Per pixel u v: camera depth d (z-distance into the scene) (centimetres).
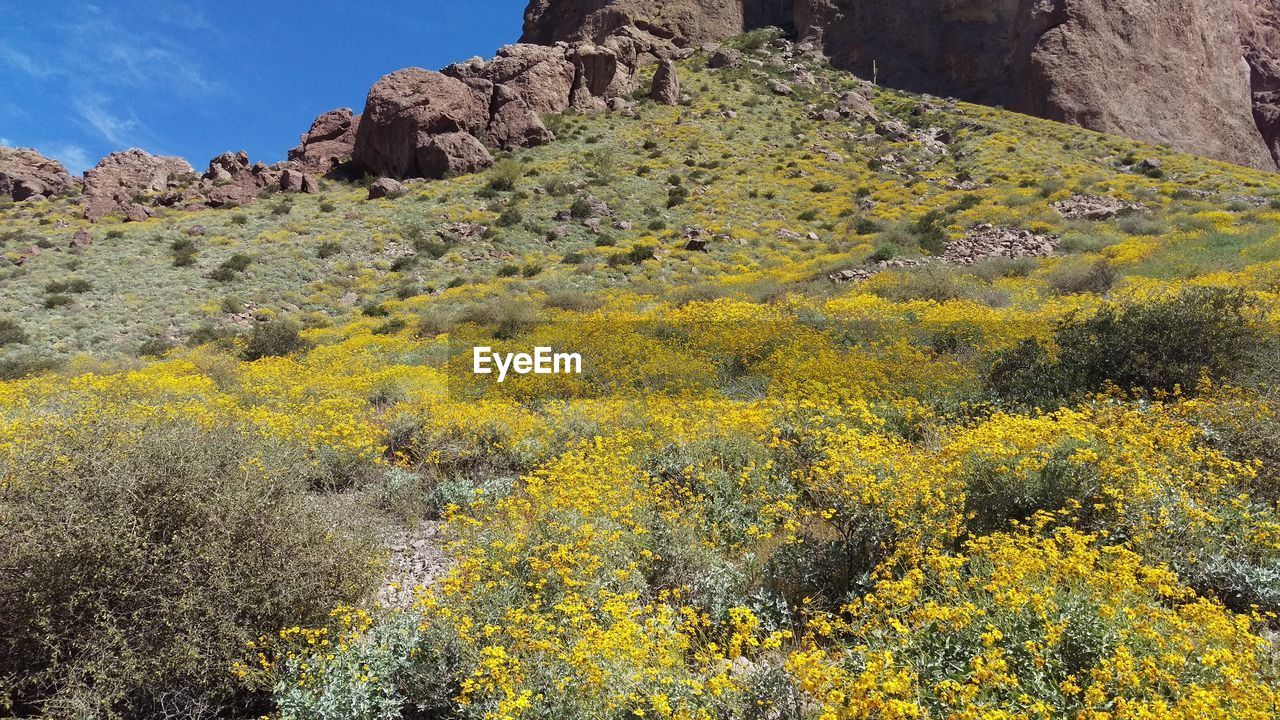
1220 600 381
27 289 2623
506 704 284
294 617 368
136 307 2505
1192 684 255
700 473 575
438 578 447
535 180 4050
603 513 493
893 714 246
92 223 3794
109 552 331
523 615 341
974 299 1593
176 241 3234
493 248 3184
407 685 346
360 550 410
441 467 733
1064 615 301
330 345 1902
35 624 322
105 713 324
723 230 3228
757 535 477
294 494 419
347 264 3038
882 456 490
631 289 2417
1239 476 513
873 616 335
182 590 342
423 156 4322
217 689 341
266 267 2961
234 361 1627
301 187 4300
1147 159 4338
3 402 978
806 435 638
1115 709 260
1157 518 422
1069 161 4356
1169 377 755
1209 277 1401
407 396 1082
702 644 369
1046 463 473
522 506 495
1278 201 2792
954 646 302
